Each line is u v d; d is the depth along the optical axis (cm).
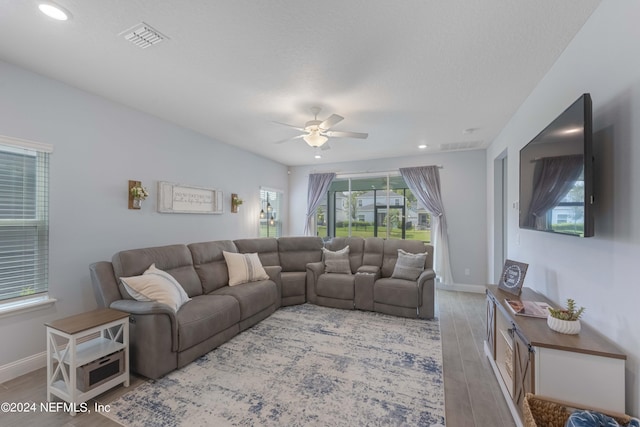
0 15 173
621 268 146
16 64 233
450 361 261
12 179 236
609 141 156
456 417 188
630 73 140
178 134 387
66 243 267
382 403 200
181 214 392
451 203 534
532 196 230
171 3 163
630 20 139
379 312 391
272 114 343
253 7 166
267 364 251
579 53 187
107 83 266
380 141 459
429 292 368
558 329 166
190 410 191
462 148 507
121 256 268
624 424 131
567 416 142
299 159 613
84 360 195
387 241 462
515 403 183
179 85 269
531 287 271
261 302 353
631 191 138
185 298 285
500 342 230
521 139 306
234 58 222
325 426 178
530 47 204
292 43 201
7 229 233
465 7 165
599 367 145
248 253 432
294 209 684
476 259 515
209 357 264
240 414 188
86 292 281
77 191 276
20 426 177
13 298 233
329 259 459
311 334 318
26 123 241
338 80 255
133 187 323
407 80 254
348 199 642
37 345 245
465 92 277
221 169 468
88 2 162
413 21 177
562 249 208
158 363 224
